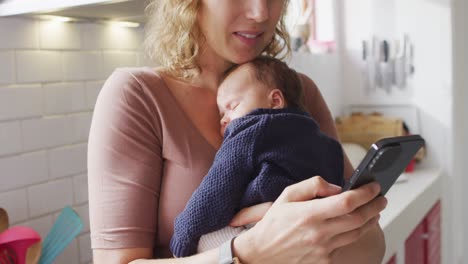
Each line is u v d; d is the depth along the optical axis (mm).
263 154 872
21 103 1393
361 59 2811
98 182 920
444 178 2637
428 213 2328
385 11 2709
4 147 1358
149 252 906
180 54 1014
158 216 959
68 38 1504
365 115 2734
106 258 888
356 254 870
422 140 661
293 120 925
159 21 1092
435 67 2617
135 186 904
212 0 961
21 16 1379
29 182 1425
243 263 737
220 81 1061
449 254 2699
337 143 1005
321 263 700
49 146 1474
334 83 2779
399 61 2691
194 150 961
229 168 861
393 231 1772
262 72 997
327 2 2807
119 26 1647
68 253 1542
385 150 609
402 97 2723
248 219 831
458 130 2713
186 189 948
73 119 1536
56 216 1501
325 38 2836
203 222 848
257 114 931
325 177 943
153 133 949
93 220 917
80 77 1544
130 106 938
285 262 717
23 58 1391
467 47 2742
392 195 2117
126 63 1684
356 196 640
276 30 1217
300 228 672
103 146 926
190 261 784
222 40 983
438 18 2576
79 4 1225
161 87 977
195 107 1004
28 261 1179
